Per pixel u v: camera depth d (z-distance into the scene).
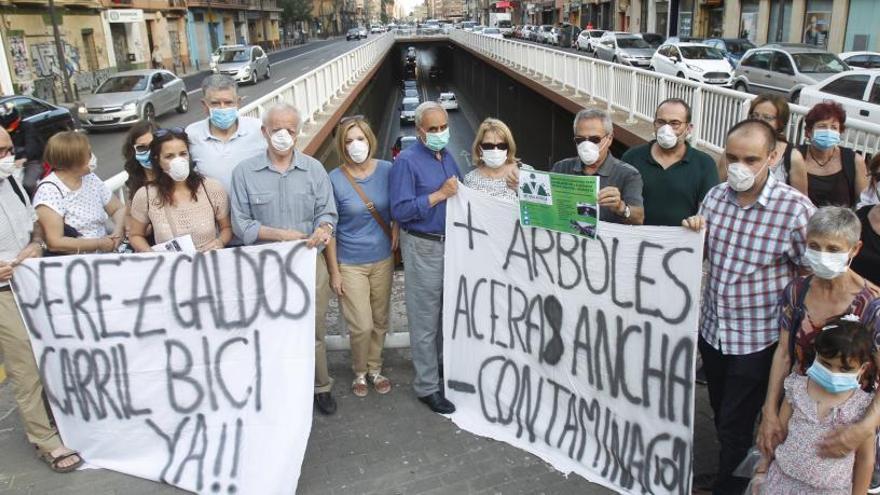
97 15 35.41
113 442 3.61
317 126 12.27
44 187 3.61
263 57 32.41
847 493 2.57
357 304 4.02
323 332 4.01
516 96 25.50
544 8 76.19
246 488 3.37
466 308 3.99
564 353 3.65
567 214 3.44
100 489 3.44
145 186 3.66
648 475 3.36
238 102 4.04
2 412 4.18
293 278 3.54
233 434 3.51
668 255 3.18
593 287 3.46
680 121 3.88
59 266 3.48
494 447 3.76
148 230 3.86
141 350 3.57
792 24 28.94
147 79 20.09
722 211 3.11
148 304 3.54
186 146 3.59
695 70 19.11
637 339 3.35
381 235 4.02
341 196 3.93
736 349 3.10
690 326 3.15
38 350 3.54
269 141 3.61
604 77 14.16
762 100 4.23
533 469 3.56
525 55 23.77
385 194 3.98
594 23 58.47
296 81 11.45
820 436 2.55
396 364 4.69
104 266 3.50
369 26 150.62
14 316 3.46
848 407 2.50
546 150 19.84
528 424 3.82
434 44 65.12
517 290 3.78
